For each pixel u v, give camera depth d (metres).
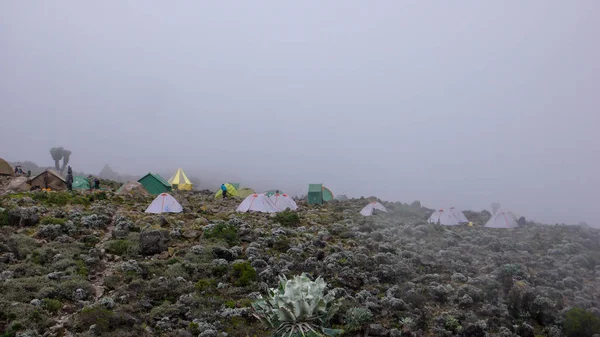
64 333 16.08
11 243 22.62
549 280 26.23
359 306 19.42
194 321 17.50
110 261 23.00
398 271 24.00
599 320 19.83
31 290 18.48
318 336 12.32
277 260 23.80
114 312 17.23
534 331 20.12
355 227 33.00
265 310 13.05
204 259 23.23
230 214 34.59
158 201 33.97
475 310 21.12
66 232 25.80
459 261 27.45
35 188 43.06
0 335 15.45
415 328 18.67
